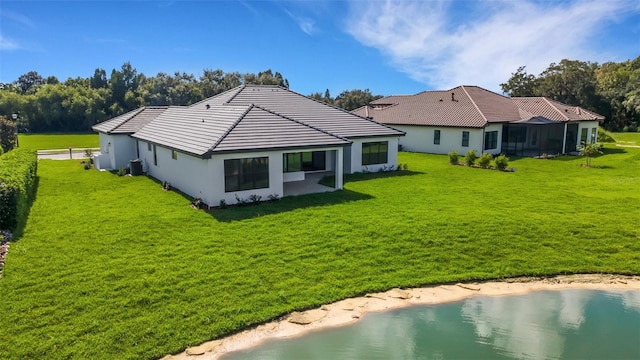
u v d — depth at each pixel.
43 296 9.88
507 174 26.05
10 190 14.30
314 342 9.04
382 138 27.00
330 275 11.52
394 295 10.91
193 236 13.95
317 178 24.53
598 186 22.25
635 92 63.22
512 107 40.38
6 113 79.69
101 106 85.44
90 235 13.98
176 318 9.27
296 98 28.91
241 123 19.81
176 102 91.12
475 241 13.84
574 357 8.82
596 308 10.66
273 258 12.31
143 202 18.59
